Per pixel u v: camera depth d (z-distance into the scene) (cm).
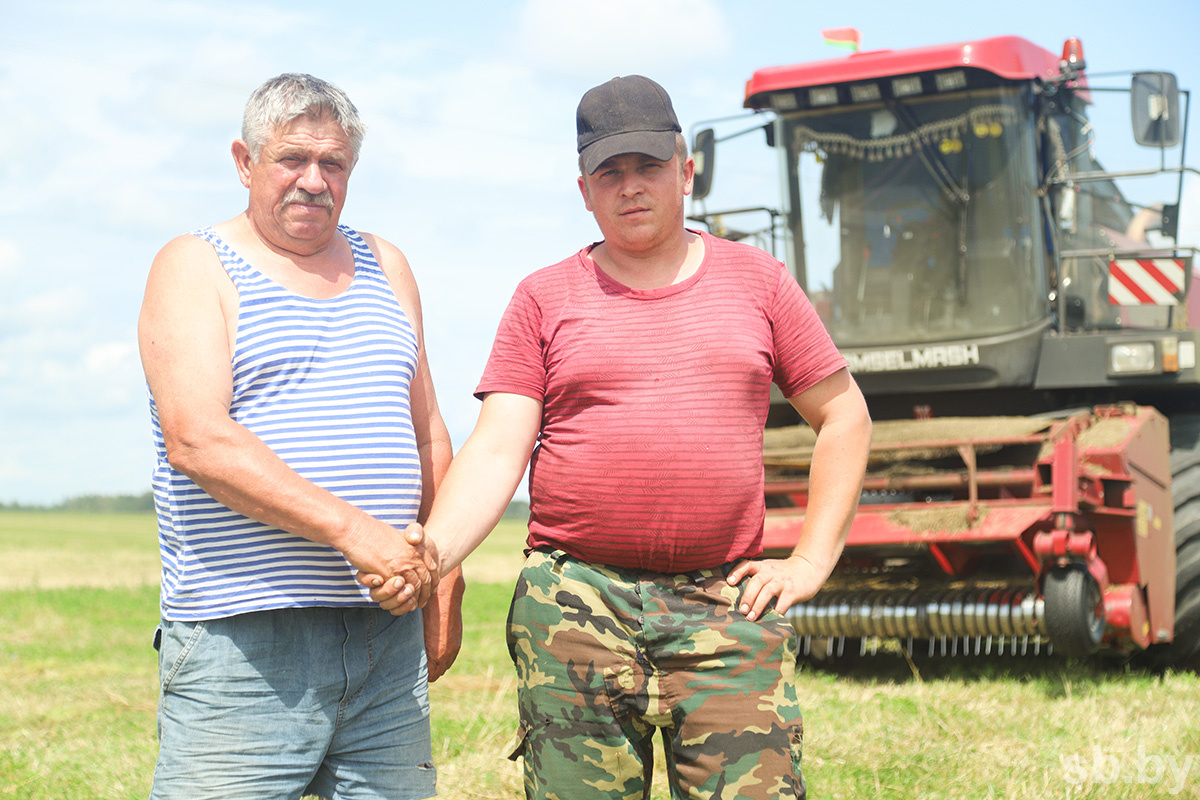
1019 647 752
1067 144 742
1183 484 691
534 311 268
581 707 259
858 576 722
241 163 265
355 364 261
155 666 825
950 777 434
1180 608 675
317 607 253
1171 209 692
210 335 246
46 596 1502
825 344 273
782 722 254
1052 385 702
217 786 248
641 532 255
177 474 252
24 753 482
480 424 269
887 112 737
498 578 2084
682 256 268
